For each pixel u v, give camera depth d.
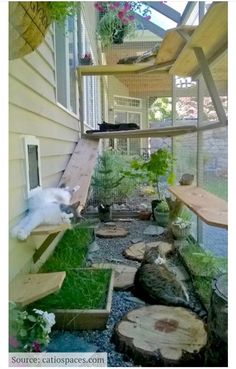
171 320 1.91
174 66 3.51
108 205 5.20
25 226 1.78
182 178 3.99
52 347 1.76
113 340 1.81
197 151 3.66
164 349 1.63
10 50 1.45
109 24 6.12
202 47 2.68
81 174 3.63
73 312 1.96
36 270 2.34
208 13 1.99
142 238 4.09
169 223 4.15
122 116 10.46
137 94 10.54
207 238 3.13
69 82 4.24
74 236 3.59
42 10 1.54
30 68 2.25
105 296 2.22
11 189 1.77
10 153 1.77
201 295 2.33
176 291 2.28
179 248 3.46
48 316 1.60
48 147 2.87
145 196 6.61
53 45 3.10
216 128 2.77
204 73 2.56
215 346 1.47
